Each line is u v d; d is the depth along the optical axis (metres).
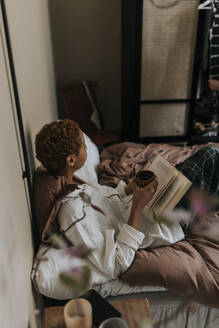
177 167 1.48
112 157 2.28
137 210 1.23
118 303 1.07
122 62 3.01
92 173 1.83
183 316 1.32
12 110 1.05
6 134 0.94
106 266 1.17
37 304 1.24
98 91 3.33
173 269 1.23
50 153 1.20
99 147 2.83
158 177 1.35
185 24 2.55
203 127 3.06
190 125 2.96
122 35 2.92
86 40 3.10
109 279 1.22
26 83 1.35
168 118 2.91
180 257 1.28
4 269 0.80
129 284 1.23
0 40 0.94
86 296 1.01
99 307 0.98
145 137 2.98
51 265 1.15
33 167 1.39
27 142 1.28
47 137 1.20
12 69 1.01
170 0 2.45
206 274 1.24
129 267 1.23
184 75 2.74
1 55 0.94
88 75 3.25
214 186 1.46
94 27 3.05
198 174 1.41
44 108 1.94
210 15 2.71
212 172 1.43
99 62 3.20
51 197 1.21
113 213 1.37
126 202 1.48
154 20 2.52
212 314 1.31
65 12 2.96
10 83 1.04
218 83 2.62
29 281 1.12
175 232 1.38
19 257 0.98
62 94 2.94
